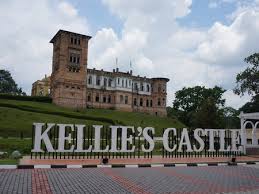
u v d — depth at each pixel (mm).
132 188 10523
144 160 20359
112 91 96312
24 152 24828
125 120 72562
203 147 23312
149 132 22062
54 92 82250
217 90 97188
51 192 9516
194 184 11641
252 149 28641
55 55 85812
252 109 79438
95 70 94250
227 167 18328
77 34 83500
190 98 99688
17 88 121562
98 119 62531
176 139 22828
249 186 11430
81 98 82812
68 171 14977
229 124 99875
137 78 103562
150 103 105312
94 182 11664
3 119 51312
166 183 11742
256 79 60219
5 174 13297
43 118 55688
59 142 19656
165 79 107000
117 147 21281
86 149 20391
